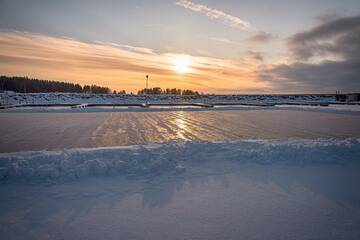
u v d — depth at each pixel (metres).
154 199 3.70
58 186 4.19
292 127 14.09
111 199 3.70
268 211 3.33
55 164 4.92
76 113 23.67
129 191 3.99
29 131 12.40
